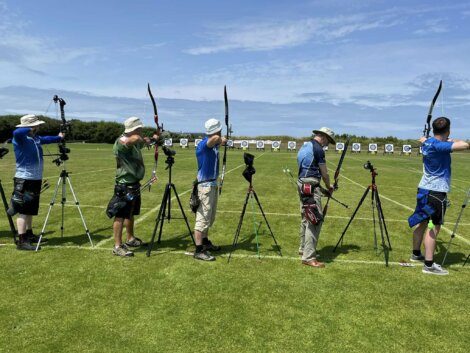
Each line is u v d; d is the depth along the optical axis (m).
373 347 3.56
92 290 4.58
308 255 5.49
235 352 3.44
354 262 5.72
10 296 4.39
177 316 4.03
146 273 5.11
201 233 5.63
